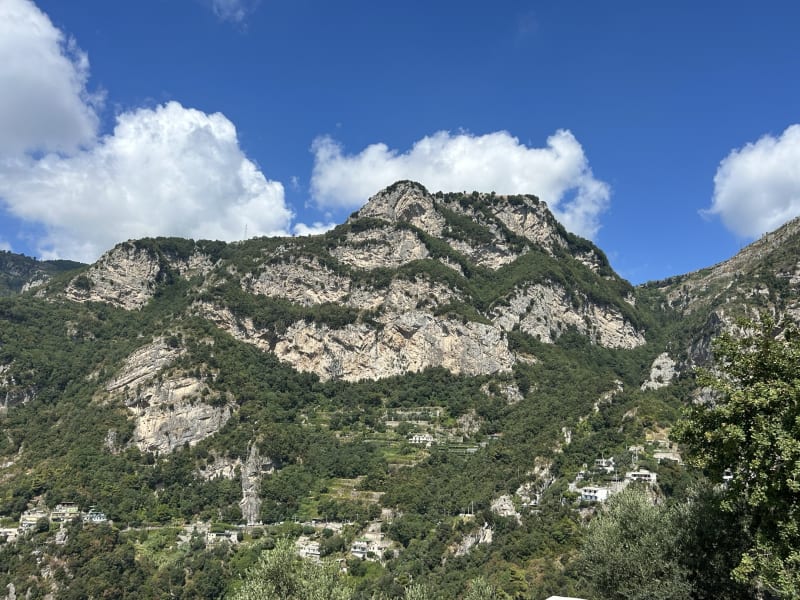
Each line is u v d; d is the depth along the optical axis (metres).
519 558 79.75
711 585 33.78
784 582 25.86
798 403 27.98
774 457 28.23
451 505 113.56
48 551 105.00
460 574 82.69
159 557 109.06
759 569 28.09
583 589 42.09
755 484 29.02
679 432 33.78
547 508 91.69
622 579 37.31
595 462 103.06
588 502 86.06
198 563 105.69
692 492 38.41
